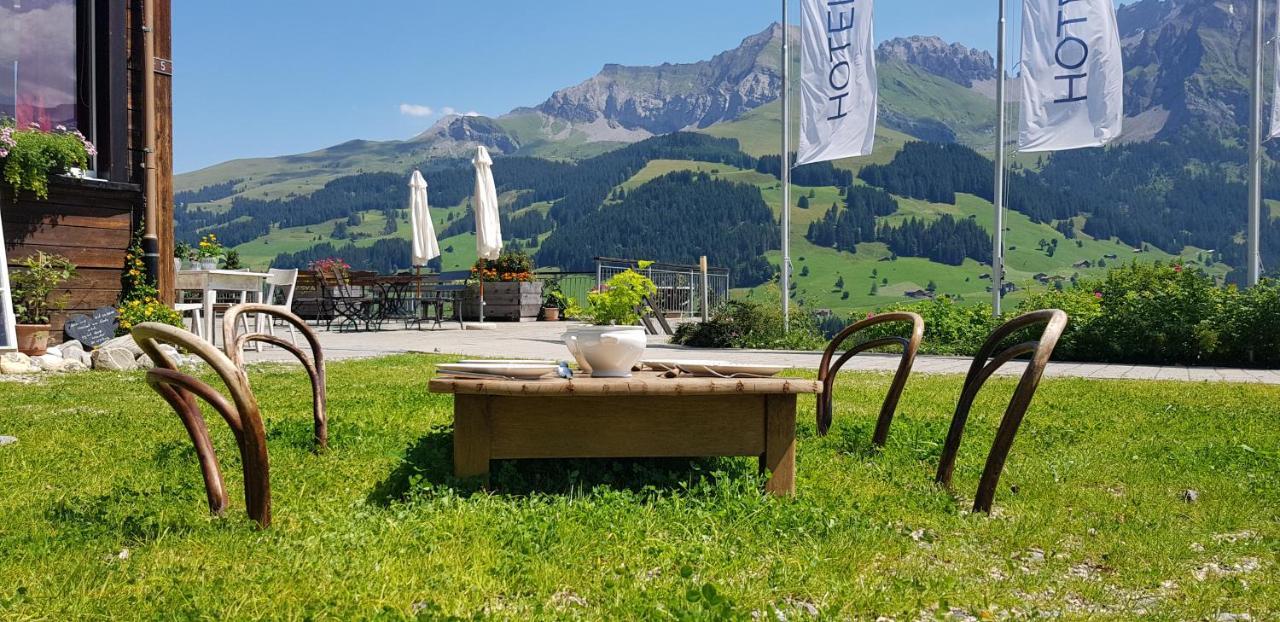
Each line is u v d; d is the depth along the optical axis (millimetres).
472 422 3568
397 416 5672
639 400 3635
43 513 3229
